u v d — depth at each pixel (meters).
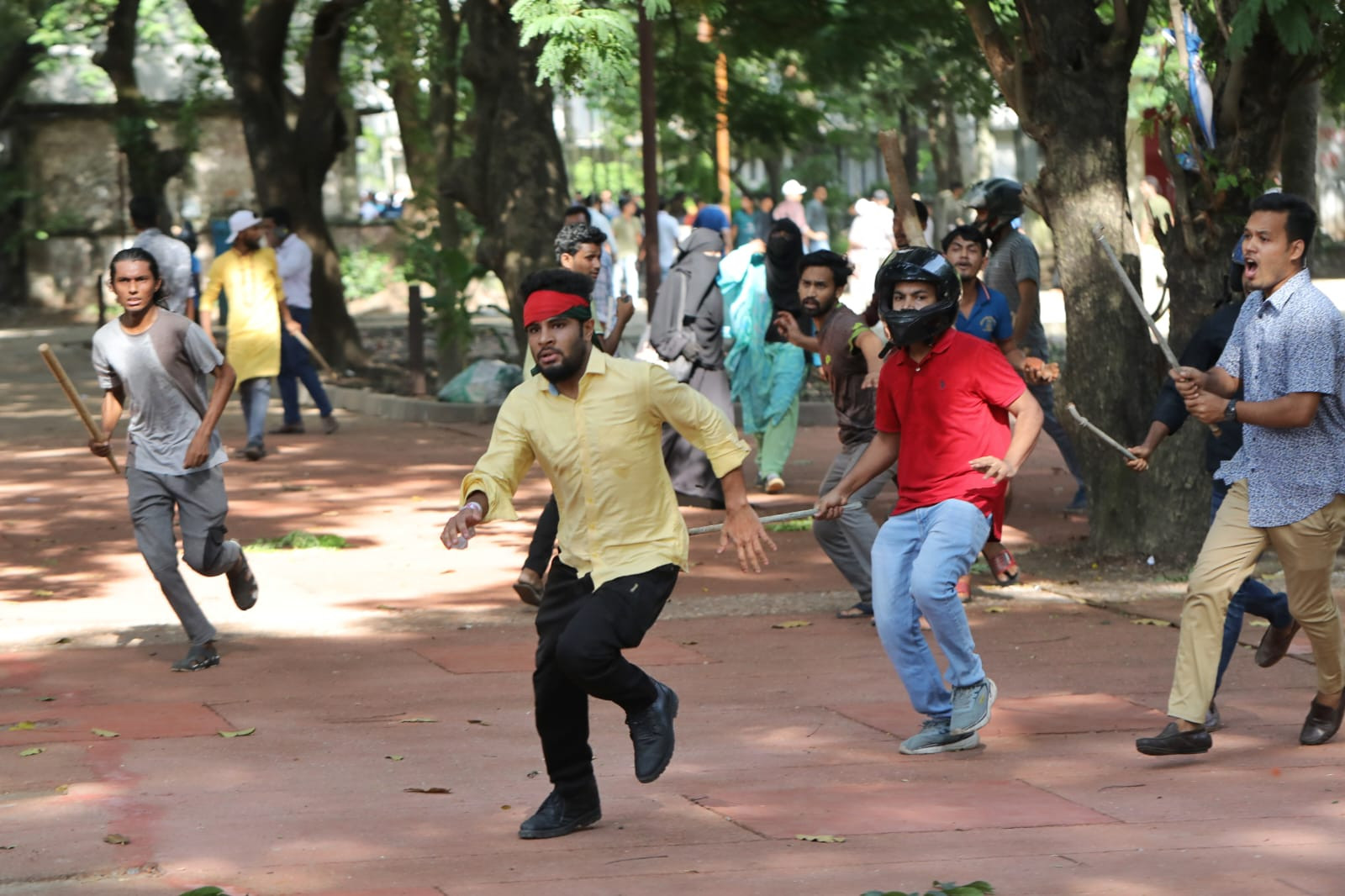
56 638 10.01
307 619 10.54
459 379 21.52
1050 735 7.79
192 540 9.26
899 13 18.20
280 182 25.77
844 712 8.26
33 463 17.28
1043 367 8.95
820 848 6.10
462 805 6.70
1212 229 11.38
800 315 14.98
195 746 7.61
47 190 41.97
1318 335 6.89
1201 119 11.21
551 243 21.23
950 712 7.56
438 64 24.55
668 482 6.34
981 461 7.07
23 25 37.84
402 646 9.83
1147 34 20.61
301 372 19.52
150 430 9.19
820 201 41.50
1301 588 7.23
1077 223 11.66
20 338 34.84
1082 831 6.30
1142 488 11.80
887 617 7.43
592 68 11.95
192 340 9.12
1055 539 12.97
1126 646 9.60
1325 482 7.00
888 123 40.25
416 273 23.47
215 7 25.53
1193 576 7.23
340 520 14.12
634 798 6.82
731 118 22.70
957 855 6.01
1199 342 7.64
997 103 19.70
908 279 7.23
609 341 11.02
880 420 7.55
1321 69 11.32
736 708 8.37
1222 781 7.00
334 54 25.81
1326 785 6.93
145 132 33.09
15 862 5.94
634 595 6.12
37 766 7.27
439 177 23.83
